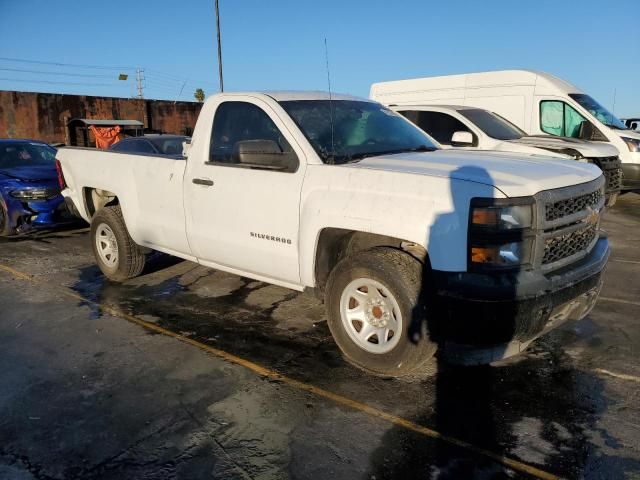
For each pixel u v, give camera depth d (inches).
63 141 1194.6
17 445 116.7
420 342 134.0
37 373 149.7
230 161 176.1
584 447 112.1
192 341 169.8
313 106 174.9
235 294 214.8
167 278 237.8
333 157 156.3
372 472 105.8
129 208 213.9
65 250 298.0
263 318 188.7
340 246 156.4
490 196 122.3
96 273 249.4
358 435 117.9
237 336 173.2
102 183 226.7
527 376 142.6
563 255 135.0
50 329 181.5
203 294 215.3
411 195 131.0
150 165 203.3
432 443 114.4
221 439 117.4
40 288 227.0
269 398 134.0
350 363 152.2
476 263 122.6
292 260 157.9
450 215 124.2
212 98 186.2
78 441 117.7
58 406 132.1
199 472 107.0
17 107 1122.0
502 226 121.6
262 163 160.1
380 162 149.1
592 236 149.8
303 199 151.9
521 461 108.0
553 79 434.0
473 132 366.6
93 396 136.6
